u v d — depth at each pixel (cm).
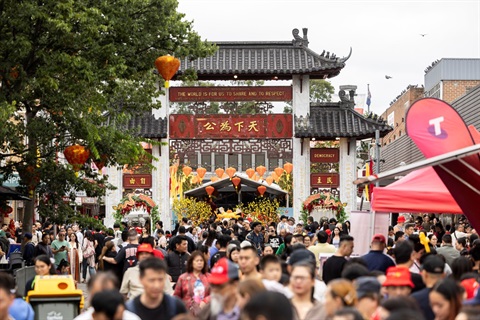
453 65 7819
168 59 2925
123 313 1010
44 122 2905
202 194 5659
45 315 1438
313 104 4688
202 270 1684
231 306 1130
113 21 2823
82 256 3419
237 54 4659
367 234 2078
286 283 1381
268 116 4588
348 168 4616
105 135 2984
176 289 1688
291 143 4609
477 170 1639
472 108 4906
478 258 1683
